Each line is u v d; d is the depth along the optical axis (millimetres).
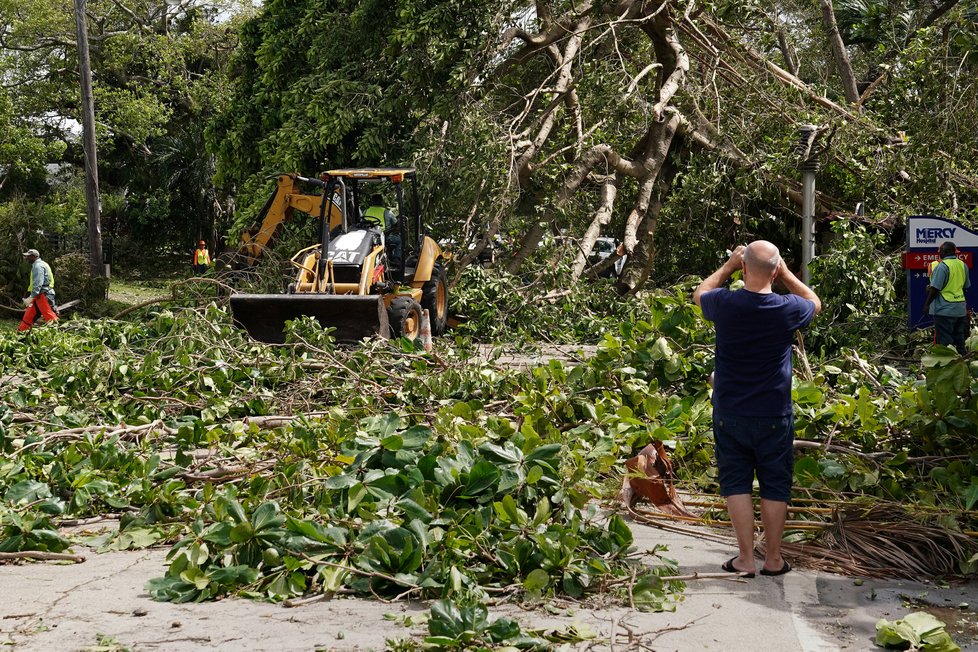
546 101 18734
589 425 6680
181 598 4262
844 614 4285
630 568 4566
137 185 40594
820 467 5762
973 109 15617
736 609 4270
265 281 16078
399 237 15211
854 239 13867
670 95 18719
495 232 17094
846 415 6199
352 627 3904
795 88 18781
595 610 4188
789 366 4859
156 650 3617
